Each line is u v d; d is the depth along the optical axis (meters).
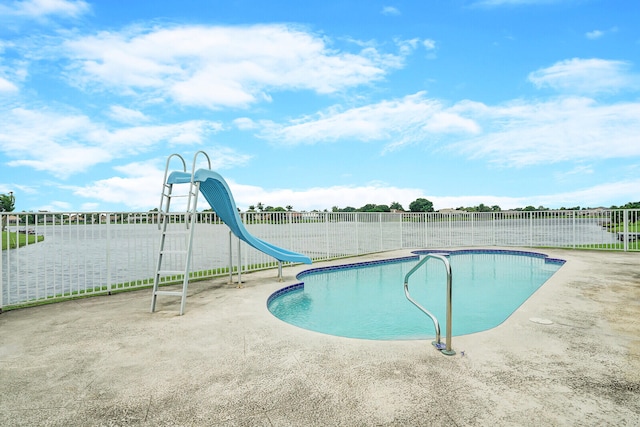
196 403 2.38
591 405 2.30
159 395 2.49
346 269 9.66
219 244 8.55
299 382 2.65
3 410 2.32
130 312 4.79
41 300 5.45
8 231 5.15
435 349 3.27
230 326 4.09
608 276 6.98
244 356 3.18
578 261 9.20
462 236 14.31
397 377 2.70
